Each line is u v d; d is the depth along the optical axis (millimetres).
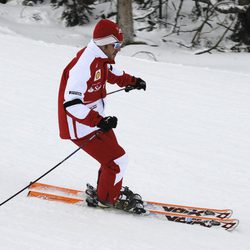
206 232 11484
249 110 22172
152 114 20703
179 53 44719
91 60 10594
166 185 14633
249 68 38438
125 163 11562
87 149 11430
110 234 10633
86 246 9883
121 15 44500
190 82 25688
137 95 22781
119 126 19078
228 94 24203
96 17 53062
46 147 16359
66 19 51688
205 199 13984
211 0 47000
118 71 12344
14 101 20375
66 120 11172
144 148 17281
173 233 11180
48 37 46250
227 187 14938
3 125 17766
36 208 11492
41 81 23344
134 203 11828
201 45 48188
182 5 55031
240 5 45531
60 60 27438
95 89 10898
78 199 12125
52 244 9766
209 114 21297
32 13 52438
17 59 26266
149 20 51094
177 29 50875
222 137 18969
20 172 14039
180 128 19516
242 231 11953
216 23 51406
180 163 16344
